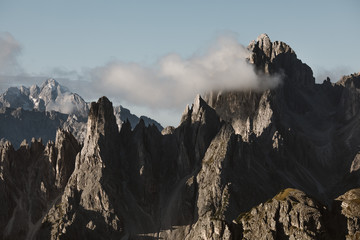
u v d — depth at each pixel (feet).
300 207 629.92
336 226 616.39
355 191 640.99
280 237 625.00
